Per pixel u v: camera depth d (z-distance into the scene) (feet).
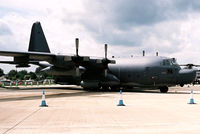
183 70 77.51
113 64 86.28
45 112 31.76
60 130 21.09
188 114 30.25
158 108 36.04
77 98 53.06
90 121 25.44
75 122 24.89
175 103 43.11
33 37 102.22
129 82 83.51
